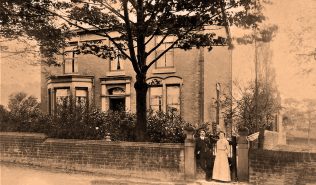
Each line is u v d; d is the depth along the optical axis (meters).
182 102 21.05
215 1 13.52
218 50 20.84
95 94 23.69
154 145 12.73
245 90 17.97
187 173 12.11
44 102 24.31
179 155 12.30
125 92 22.84
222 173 11.84
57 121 16.27
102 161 13.59
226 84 20.58
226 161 11.95
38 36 16.75
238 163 11.87
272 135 14.41
